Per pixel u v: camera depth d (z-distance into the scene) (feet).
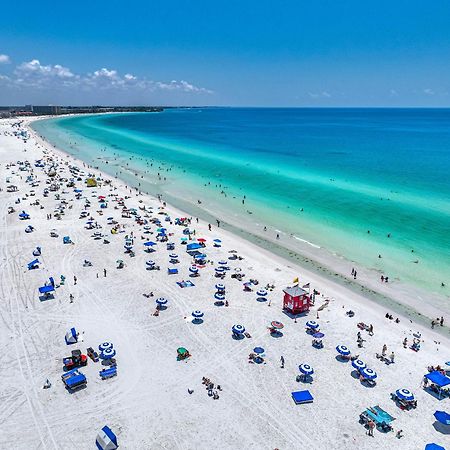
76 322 113.09
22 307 120.16
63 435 76.54
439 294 131.75
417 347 104.32
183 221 197.67
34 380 90.53
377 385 91.40
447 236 179.22
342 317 118.83
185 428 78.43
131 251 161.27
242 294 130.72
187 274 143.54
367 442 76.13
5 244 167.94
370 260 157.28
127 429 78.02
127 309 119.85
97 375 92.43
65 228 188.14
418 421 81.61
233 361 98.17
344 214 212.84
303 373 91.15
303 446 74.79
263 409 83.51
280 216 212.64
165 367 95.45
